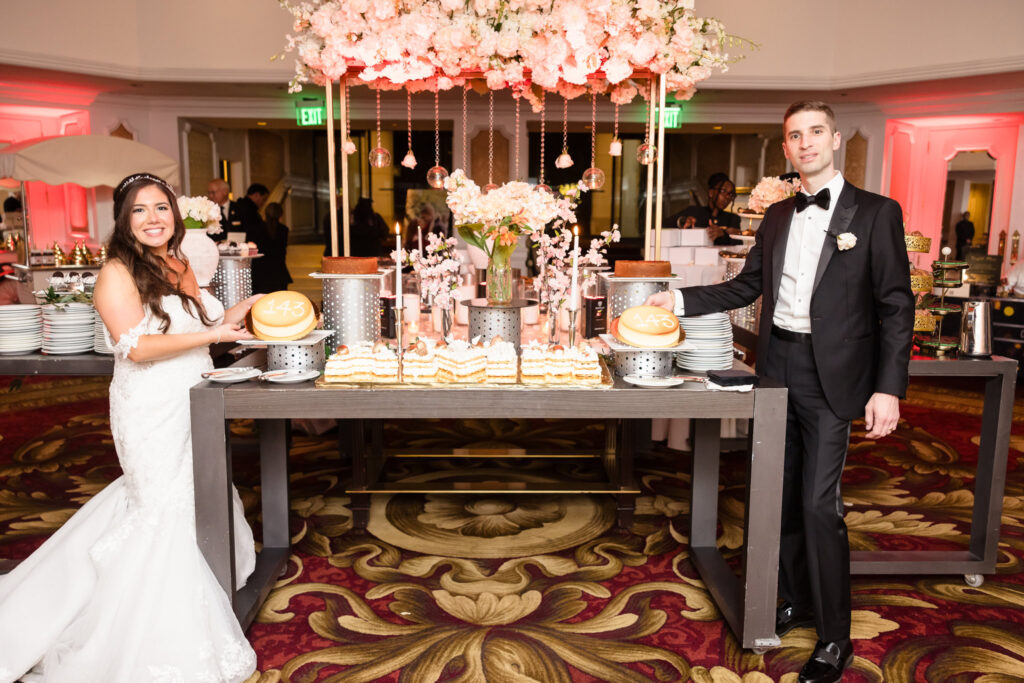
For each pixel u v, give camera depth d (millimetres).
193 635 2158
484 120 9539
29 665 2197
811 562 2281
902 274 2180
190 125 9344
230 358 3424
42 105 8180
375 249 9680
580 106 9391
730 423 4273
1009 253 8742
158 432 2301
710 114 9289
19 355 2818
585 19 2670
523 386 2227
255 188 8148
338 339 2656
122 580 2223
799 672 2277
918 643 2438
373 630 2516
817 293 2250
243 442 4344
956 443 4703
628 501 3318
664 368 2387
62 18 7234
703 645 2432
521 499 3762
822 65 7844
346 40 2754
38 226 8719
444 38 2693
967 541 3242
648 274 2760
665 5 2777
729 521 3482
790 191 3648
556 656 2359
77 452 4395
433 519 3496
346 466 4238
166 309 2332
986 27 7020
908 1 7352
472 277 3484
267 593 2701
